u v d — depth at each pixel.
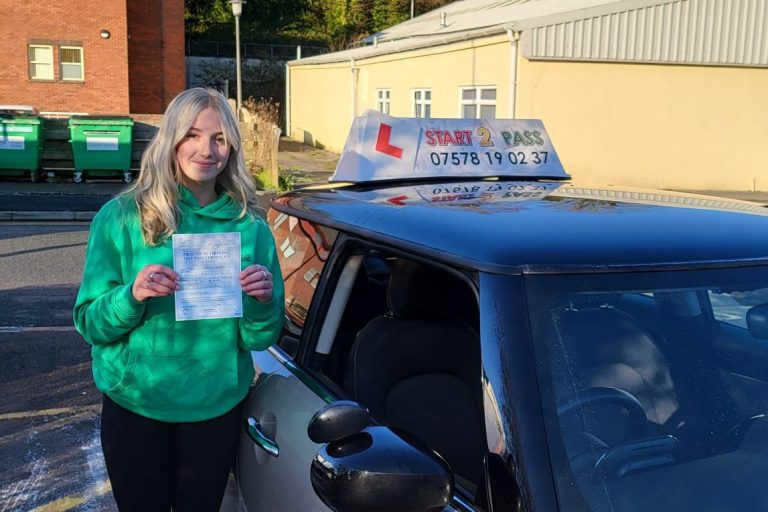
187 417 2.27
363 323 2.92
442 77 19.12
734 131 17.61
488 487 1.58
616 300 1.78
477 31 16.66
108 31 24.58
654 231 1.93
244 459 2.50
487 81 16.81
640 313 1.84
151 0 27.53
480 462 2.51
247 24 51.22
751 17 16.98
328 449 1.71
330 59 27.31
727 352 1.94
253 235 2.30
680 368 1.85
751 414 1.89
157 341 2.21
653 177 17.27
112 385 2.24
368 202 2.42
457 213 2.07
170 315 2.21
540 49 15.63
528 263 1.72
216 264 2.18
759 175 18.02
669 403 1.79
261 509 2.31
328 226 2.44
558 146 16.34
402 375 2.59
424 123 3.04
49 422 4.62
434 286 2.61
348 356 2.64
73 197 14.27
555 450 1.56
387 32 33.25
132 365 2.22
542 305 1.69
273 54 46.62
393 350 2.56
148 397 2.23
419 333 2.60
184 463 2.33
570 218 2.00
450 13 30.88
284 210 2.91
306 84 31.12
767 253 1.91
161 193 2.17
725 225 2.04
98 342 2.21
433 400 2.61
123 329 2.13
